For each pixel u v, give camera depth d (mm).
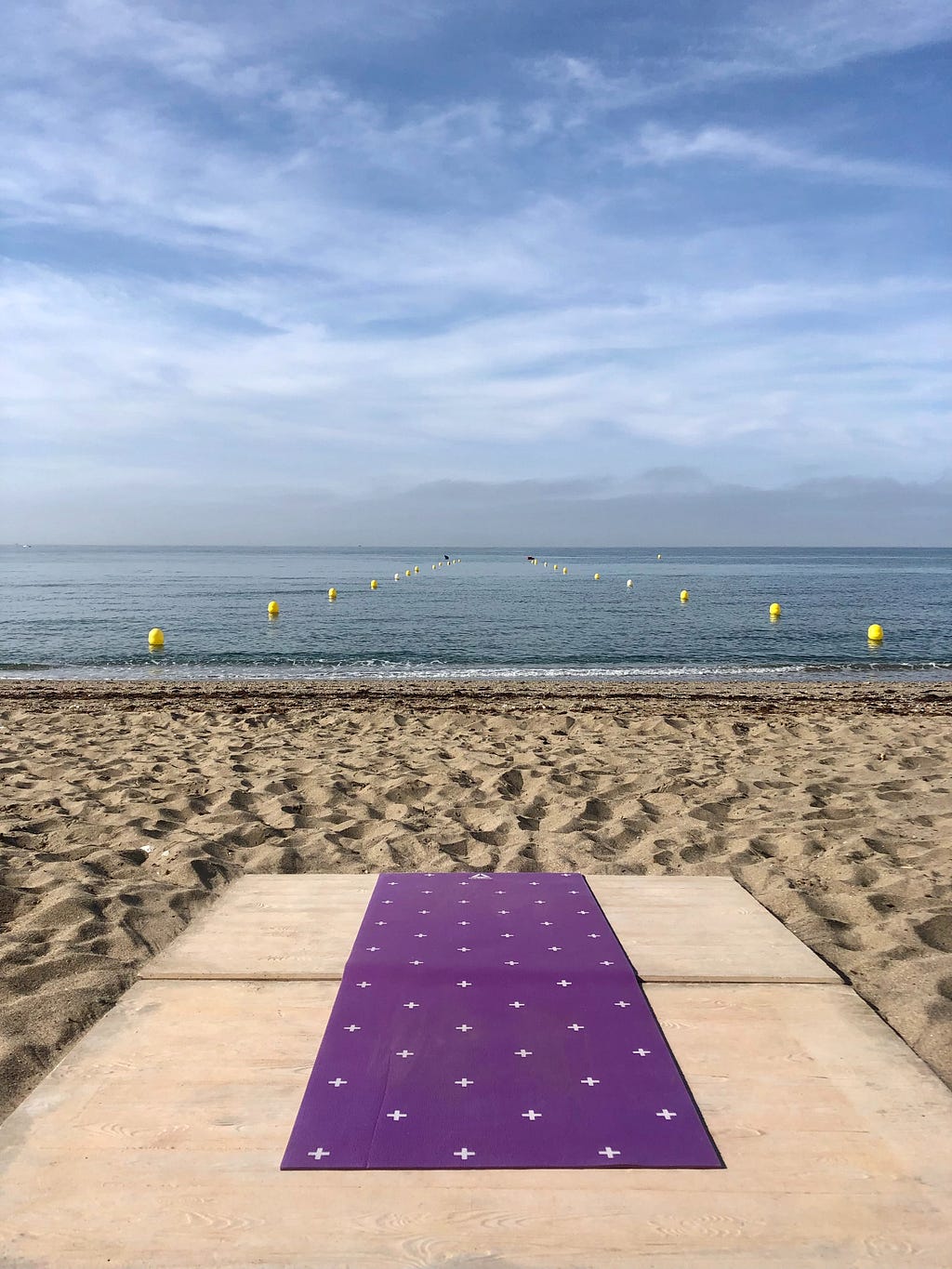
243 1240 1947
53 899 4289
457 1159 2203
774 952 3508
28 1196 2094
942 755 7977
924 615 31906
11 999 3309
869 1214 2035
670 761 7730
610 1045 2752
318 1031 2852
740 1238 1957
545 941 3564
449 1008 2986
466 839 5359
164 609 33781
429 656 20344
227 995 3111
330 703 12266
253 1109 2426
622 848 5340
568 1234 1969
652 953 3490
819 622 29297
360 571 81125
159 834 5477
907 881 4586
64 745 8633
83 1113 2414
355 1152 2229
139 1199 2078
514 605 36750
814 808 6109
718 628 27047
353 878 4434
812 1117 2408
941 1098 2508
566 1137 2291
